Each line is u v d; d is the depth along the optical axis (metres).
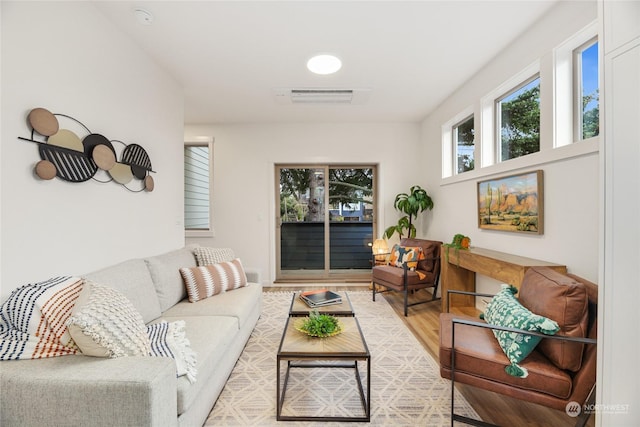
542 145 2.17
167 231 2.87
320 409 1.72
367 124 4.66
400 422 1.62
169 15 2.04
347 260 4.90
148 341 1.39
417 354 2.38
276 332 2.78
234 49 2.49
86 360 1.19
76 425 1.04
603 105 1.10
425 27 2.22
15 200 1.39
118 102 2.15
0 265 1.33
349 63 2.76
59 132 1.62
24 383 1.06
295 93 3.44
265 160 4.62
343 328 1.93
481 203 2.99
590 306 1.46
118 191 2.13
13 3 1.38
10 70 1.37
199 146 4.70
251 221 4.64
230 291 2.66
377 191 4.84
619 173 1.05
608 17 1.09
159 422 1.08
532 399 1.42
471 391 1.88
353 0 1.92
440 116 3.89
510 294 1.86
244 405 1.76
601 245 1.11
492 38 2.39
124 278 1.83
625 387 1.04
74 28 1.74
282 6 1.97
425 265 3.61
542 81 2.16
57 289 1.38
